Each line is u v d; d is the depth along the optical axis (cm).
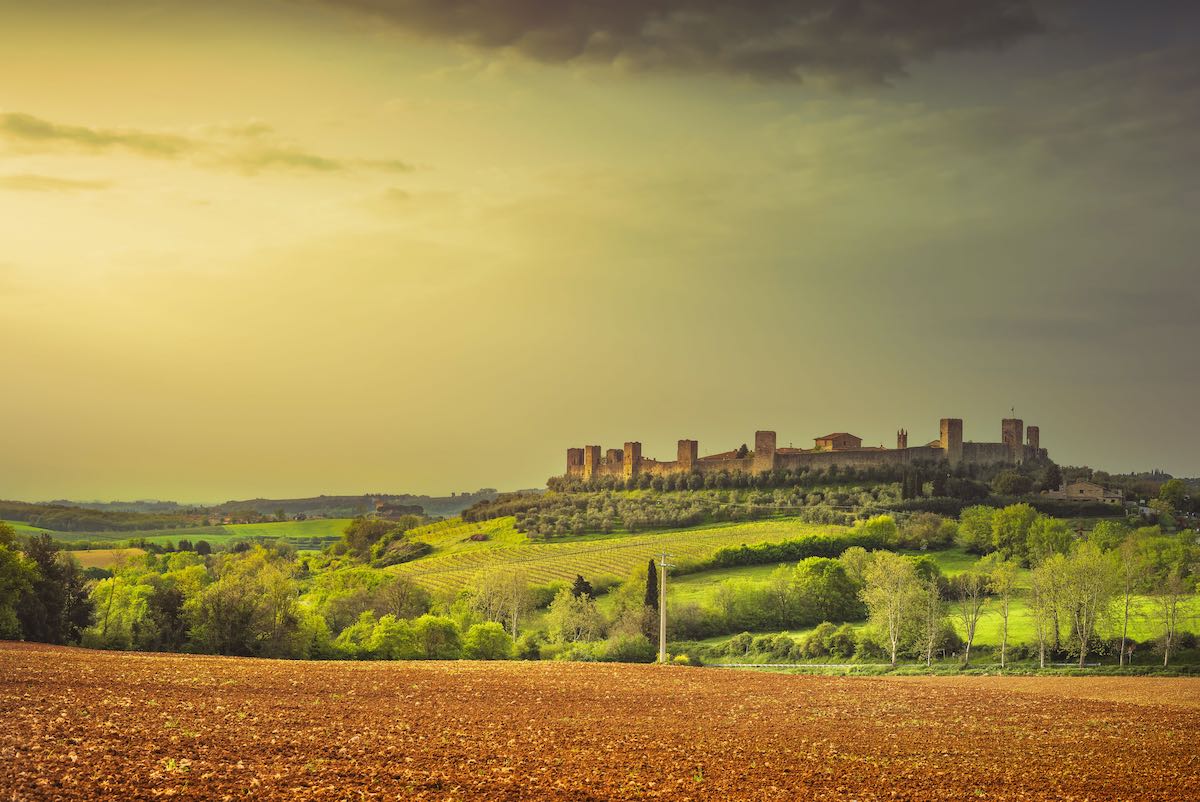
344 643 9512
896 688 7181
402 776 3078
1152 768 3972
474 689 5881
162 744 3297
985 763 3988
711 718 5141
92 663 5988
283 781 2886
